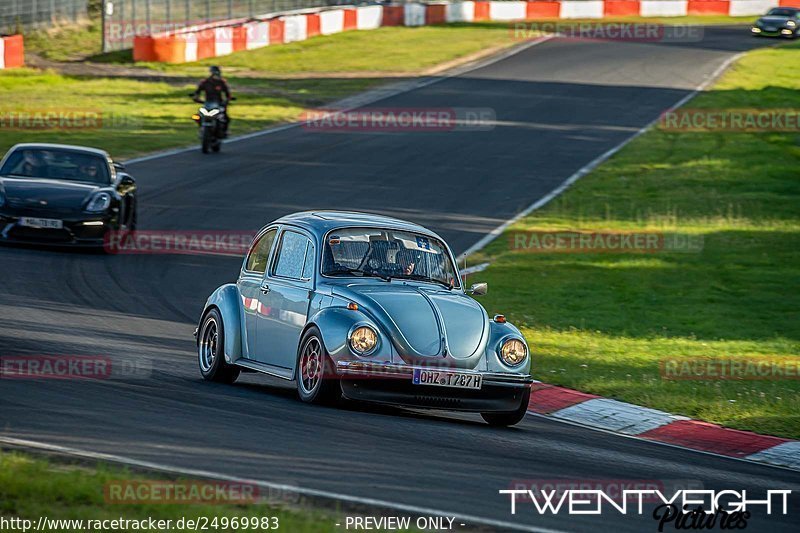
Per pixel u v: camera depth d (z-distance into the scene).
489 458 28.25
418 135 121.50
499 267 69.12
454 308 34.62
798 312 60.62
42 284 53.66
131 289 55.28
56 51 175.75
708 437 35.78
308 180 95.06
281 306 36.06
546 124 130.88
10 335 40.94
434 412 36.53
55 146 67.25
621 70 172.75
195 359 42.00
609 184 100.12
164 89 146.50
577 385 41.88
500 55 186.38
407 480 24.78
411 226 38.41
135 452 24.84
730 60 185.62
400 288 35.38
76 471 21.80
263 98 143.50
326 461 25.72
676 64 180.00
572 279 66.62
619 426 36.81
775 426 37.50
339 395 33.03
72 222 61.28
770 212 89.88
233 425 28.89
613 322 56.44
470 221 82.94
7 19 187.50
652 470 29.41
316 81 159.00
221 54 178.12
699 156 113.75
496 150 114.50
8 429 25.89
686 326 56.50
